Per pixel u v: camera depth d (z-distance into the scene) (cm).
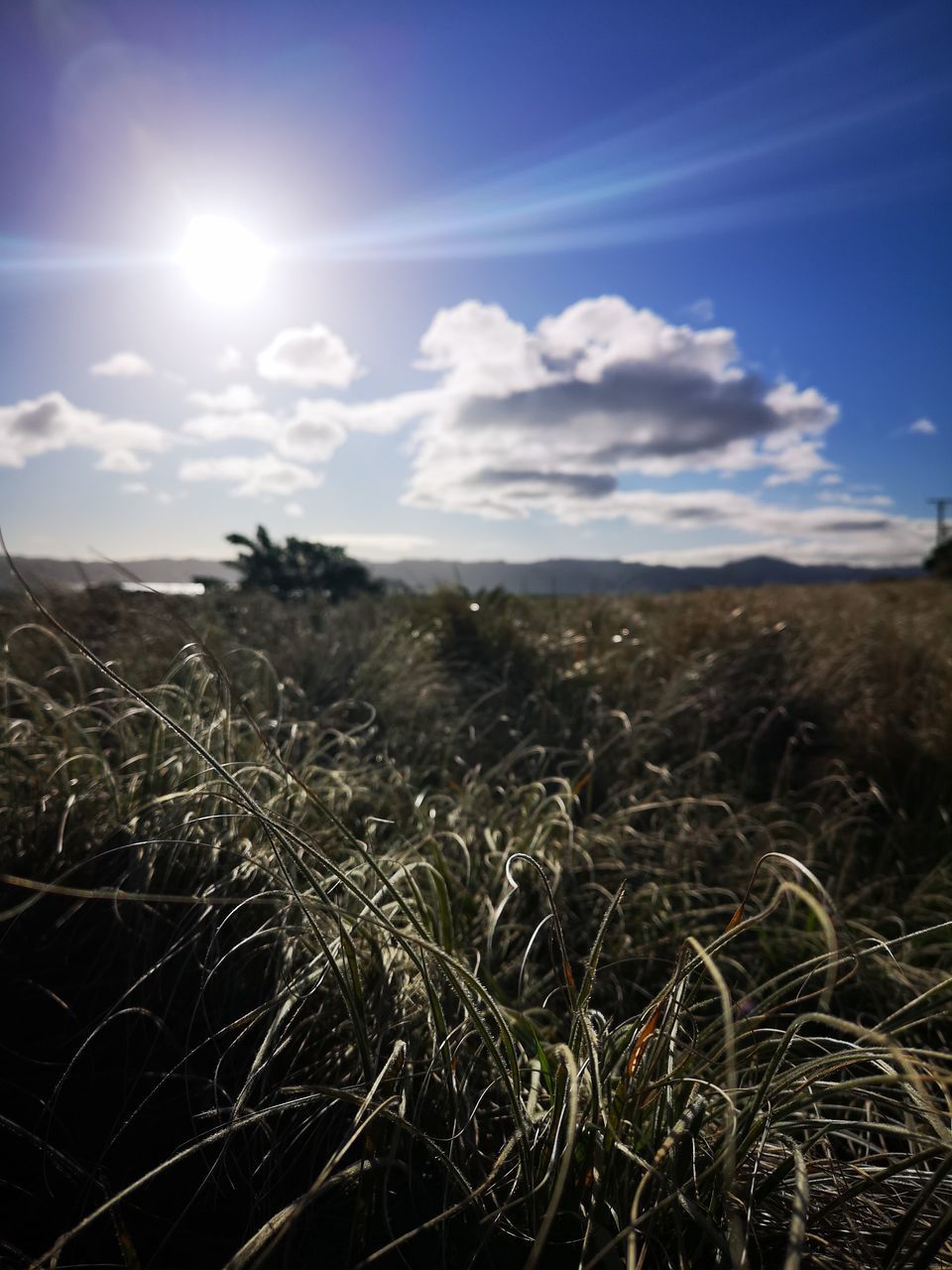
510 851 283
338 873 157
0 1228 151
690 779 454
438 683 570
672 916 303
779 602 849
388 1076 166
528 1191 135
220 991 198
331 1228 152
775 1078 155
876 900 341
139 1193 159
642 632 721
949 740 477
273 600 802
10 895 213
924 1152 124
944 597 1100
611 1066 167
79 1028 189
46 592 537
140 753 288
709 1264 137
